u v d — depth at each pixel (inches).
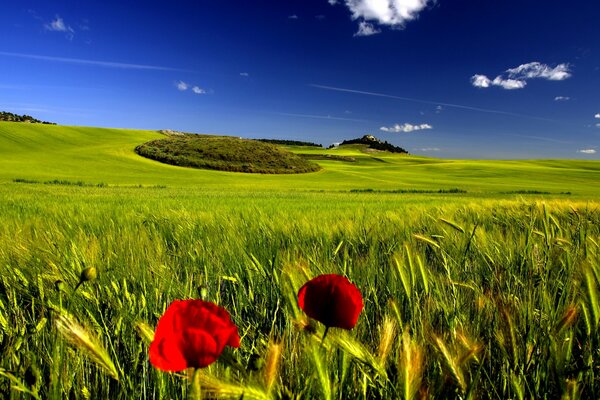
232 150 3678.6
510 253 111.6
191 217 239.0
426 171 3821.4
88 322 67.0
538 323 66.0
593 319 55.0
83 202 479.2
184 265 117.3
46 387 50.5
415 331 64.1
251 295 90.2
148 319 73.3
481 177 3307.1
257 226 193.2
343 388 49.8
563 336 57.9
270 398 34.9
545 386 50.7
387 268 109.0
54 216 254.7
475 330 68.9
